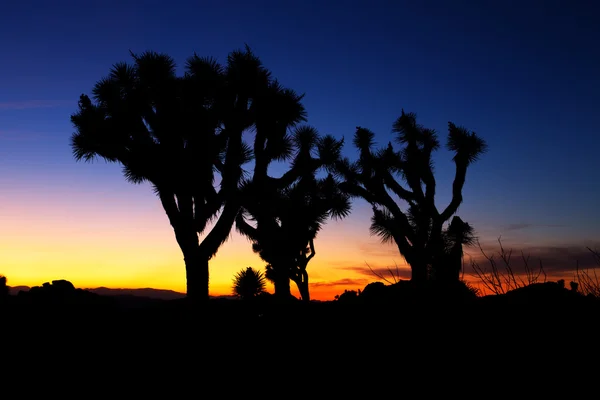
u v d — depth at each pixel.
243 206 11.40
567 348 4.34
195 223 10.21
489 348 4.60
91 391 4.15
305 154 12.08
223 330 6.26
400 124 14.20
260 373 4.57
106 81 10.63
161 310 7.91
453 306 6.00
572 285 5.89
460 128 13.91
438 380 4.02
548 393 3.59
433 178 13.51
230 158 10.68
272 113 10.96
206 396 4.02
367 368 4.49
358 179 13.77
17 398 3.97
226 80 10.88
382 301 6.96
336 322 6.21
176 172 10.08
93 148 10.30
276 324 6.49
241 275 11.23
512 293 5.80
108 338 5.90
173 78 10.62
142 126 10.38
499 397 3.61
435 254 9.77
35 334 5.96
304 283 15.23
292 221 11.71
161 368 4.77
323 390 4.04
